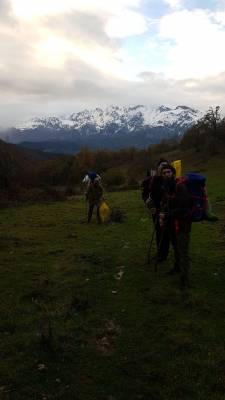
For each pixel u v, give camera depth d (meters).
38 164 101.81
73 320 8.84
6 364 7.14
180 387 6.58
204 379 6.79
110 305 9.70
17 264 13.16
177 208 10.53
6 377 6.78
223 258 13.74
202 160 99.69
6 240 16.78
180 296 10.11
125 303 9.80
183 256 10.75
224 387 6.59
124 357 7.44
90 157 127.06
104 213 21.47
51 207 30.06
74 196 41.81
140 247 15.52
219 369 7.04
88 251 14.82
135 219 22.95
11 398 6.27
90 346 7.81
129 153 136.88
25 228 20.22
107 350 7.70
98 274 12.02
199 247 15.55
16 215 25.39
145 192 13.23
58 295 10.34
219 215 23.94
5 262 13.42
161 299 9.96
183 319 8.91
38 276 11.92
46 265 13.08
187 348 7.71
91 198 21.73
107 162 130.12
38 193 36.38
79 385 6.64
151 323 8.76
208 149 105.56
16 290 10.68
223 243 16.11
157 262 12.30
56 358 7.33
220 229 19.28
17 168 45.41
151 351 7.62
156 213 12.62
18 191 36.28
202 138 120.81
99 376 6.88
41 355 7.38
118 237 17.64
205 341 8.02
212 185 45.75
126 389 6.56
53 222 22.14
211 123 119.88
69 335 8.10
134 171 94.75
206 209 10.70
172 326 8.59
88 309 9.44
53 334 8.10
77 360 7.33
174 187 11.24
